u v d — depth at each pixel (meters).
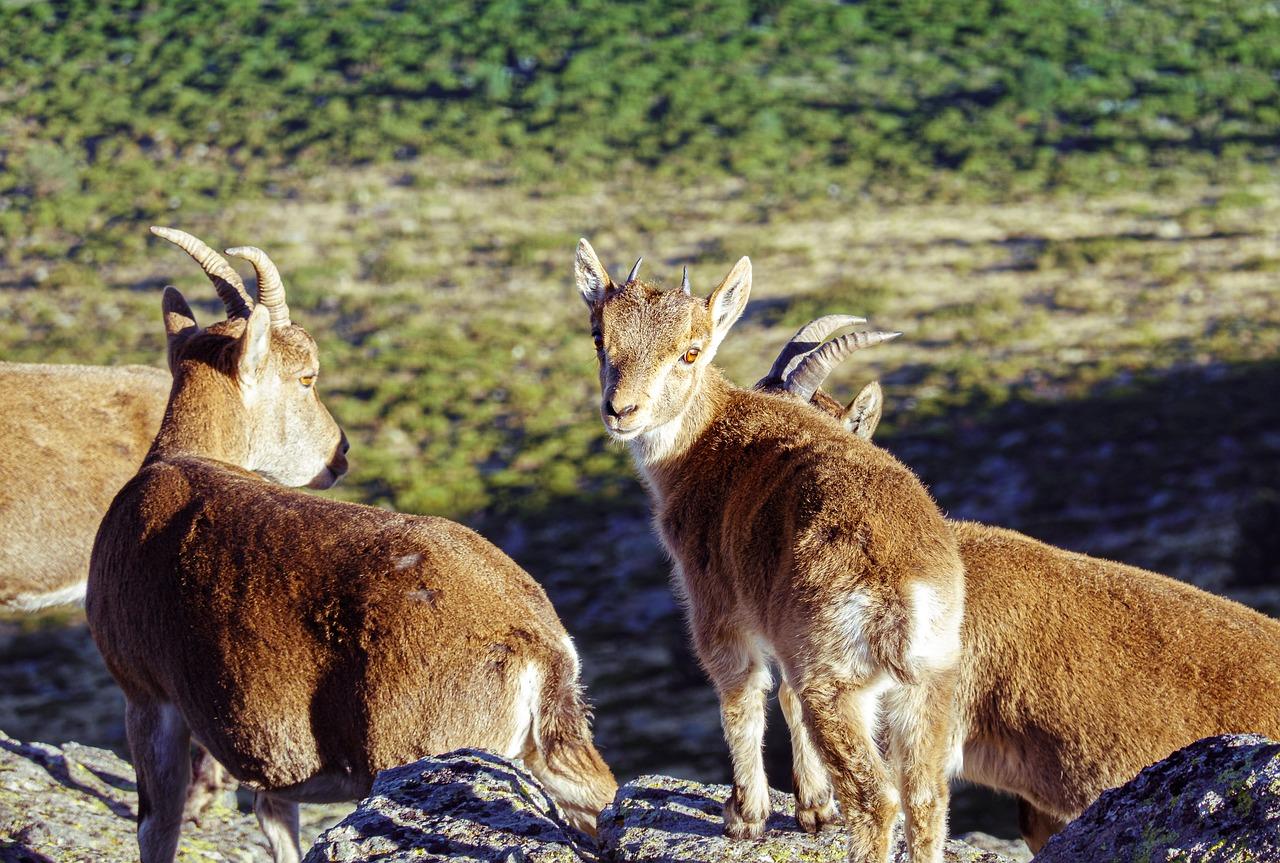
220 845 29.66
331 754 20.73
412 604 20.23
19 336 157.38
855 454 21.64
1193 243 174.00
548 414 139.00
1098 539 99.88
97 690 85.12
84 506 34.50
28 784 29.59
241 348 28.47
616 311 24.95
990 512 107.56
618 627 93.56
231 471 24.64
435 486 122.25
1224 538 95.69
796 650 19.30
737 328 156.38
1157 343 143.12
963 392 133.50
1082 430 120.25
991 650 24.72
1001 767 25.08
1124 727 23.77
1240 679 23.39
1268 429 116.50
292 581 20.98
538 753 20.31
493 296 172.38
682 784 23.84
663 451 24.47
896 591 18.77
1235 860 13.58
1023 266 169.88
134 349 152.50
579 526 112.38
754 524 21.25
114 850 27.31
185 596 21.77
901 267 172.12
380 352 155.50
